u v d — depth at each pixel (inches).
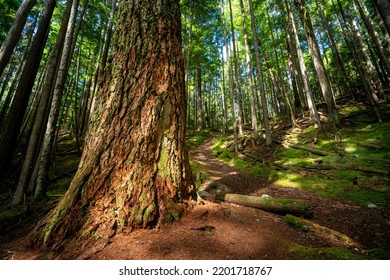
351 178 270.8
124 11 154.1
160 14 156.3
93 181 118.2
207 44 920.9
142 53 143.6
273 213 182.5
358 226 163.8
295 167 349.4
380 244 135.6
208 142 794.8
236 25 753.6
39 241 107.7
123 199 116.0
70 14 269.0
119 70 139.5
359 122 450.6
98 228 107.7
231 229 127.4
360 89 820.0
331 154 352.2
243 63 1101.1
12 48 217.6
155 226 117.3
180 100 154.6
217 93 1416.1
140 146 128.4
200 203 154.8
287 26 686.5
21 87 322.3
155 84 142.6
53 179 352.2
